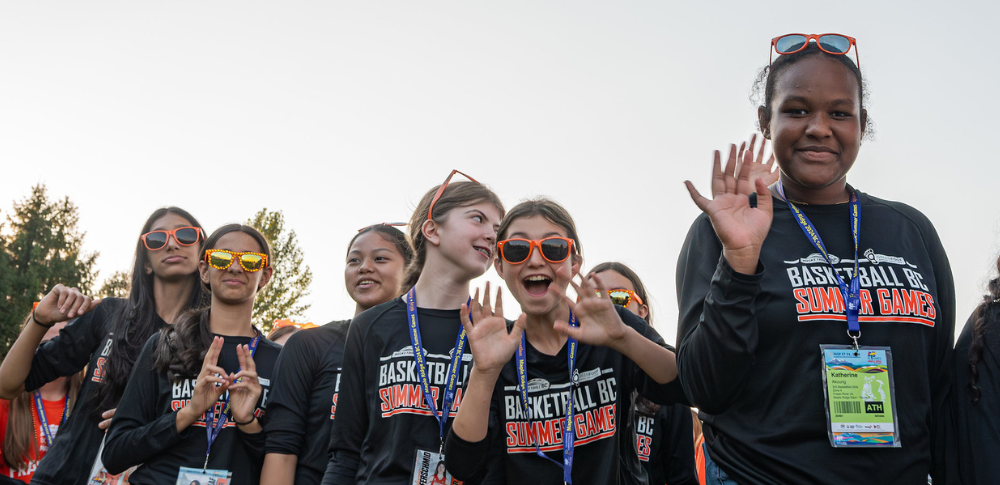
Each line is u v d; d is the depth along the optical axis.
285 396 4.15
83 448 4.62
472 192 3.87
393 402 3.43
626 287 5.44
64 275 41.00
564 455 3.14
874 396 2.60
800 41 2.93
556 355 3.31
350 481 3.45
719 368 2.58
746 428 2.73
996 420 2.73
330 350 4.35
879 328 2.66
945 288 2.89
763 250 2.86
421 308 3.70
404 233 5.07
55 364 4.98
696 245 3.03
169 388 4.26
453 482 3.30
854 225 2.86
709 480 2.92
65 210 43.22
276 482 3.96
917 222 2.95
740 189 2.71
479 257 3.77
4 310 37.31
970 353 2.83
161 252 4.94
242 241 4.64
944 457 2.86
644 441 4.46
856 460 2.57
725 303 2.59
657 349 3.07
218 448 4.11
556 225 3.44
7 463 5.54
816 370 2.64
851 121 2.85
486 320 3.10
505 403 3.31
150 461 4.07
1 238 41.69
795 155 2.86
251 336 4.61
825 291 2.71
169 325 4.55
